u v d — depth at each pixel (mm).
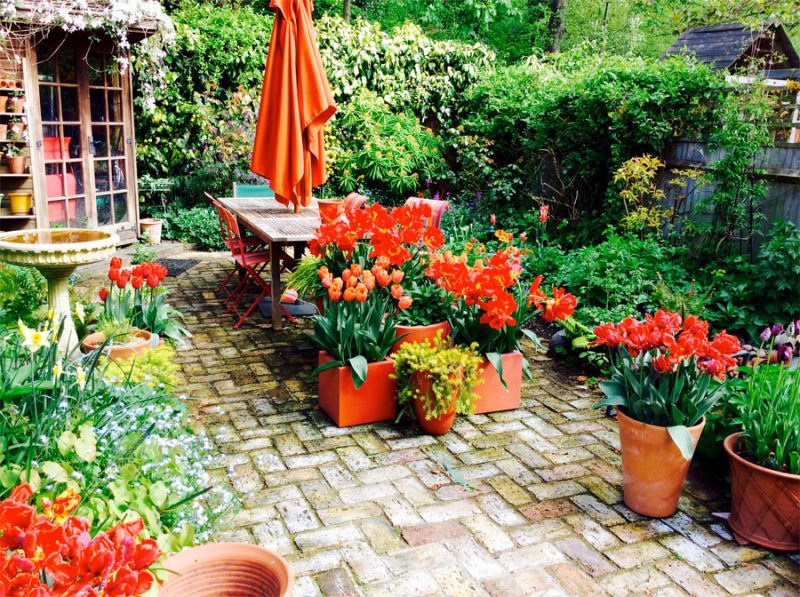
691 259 6109
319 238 4254
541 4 17250
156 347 4031
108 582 1312
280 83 5312
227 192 8898
